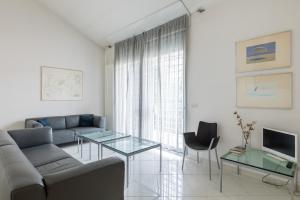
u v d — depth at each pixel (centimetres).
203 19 343
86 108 569
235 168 300
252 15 282
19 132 295
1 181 140
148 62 445
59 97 512
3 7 426
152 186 257
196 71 356
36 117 473
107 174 158
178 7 361
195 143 325
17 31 445
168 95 401
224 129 318
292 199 204
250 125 280
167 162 346
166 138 407
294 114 247
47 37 490
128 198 228
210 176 277
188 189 248
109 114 598
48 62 492
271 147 249
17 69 446
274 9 261
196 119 359
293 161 218
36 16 471
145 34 453
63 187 133
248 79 288
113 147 285
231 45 307
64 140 445
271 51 264
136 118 479
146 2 378
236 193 237
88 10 462
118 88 548
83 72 560
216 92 327
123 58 527
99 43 585
